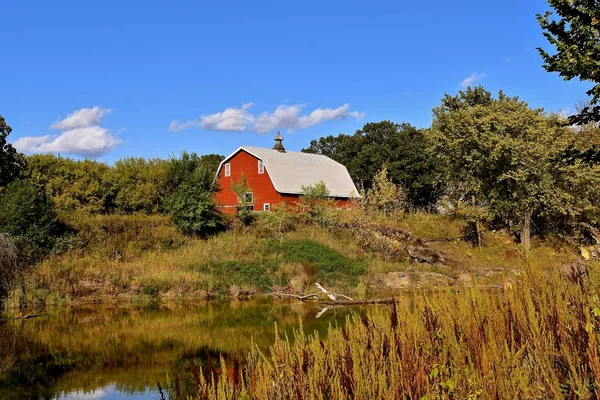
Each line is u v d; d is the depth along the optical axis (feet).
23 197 82.99
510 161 96.89
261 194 142.61
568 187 99.60
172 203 104.01
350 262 92.32
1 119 97.50
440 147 110.22
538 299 15.89
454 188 116.26
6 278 71.82
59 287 75.56
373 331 15.89
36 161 110.01
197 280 81.97
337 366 14.19
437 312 16.74
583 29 36.01
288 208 119.96
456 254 99.14
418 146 178.60
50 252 84.07
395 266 93.50
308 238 103.19
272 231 106.22
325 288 81.41
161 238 97.30
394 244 100.63
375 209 121.70
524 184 96.12
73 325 59.67
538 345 13.61
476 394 12.48
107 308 70.64
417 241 103.14
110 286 78.84
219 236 102.83
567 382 13.01
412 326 15.49
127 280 80.38
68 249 86.58
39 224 83.97
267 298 78.79
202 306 72.28
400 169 179.52
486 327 14.67
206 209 101.35
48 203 89.66
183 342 50.55
